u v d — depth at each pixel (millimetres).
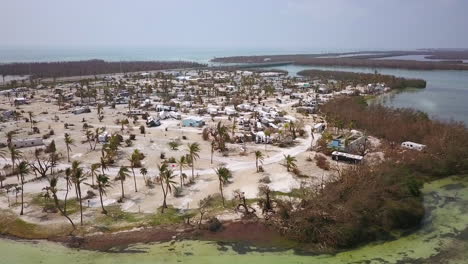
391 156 104688
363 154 108250
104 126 152500
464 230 69250
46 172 98562
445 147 103438
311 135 138875
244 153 114875
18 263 60344
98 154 113625
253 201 80062
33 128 141875
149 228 70750
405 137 125062
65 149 118062
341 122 141500
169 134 139750
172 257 62031
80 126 152000
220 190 83812
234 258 61656
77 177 72688
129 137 133250
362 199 72375
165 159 108750
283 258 61562
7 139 122938
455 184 90688
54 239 67500
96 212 76250
